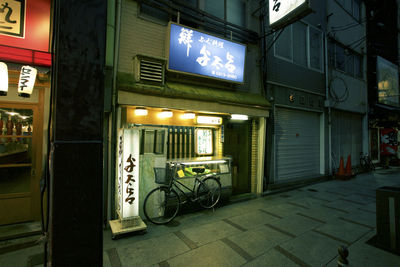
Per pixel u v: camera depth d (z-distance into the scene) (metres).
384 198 3.84
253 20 7.71
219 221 4.96
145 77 4.97
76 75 1.38
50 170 1.46
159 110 5.81
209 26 6.66
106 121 4.66
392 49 15.45
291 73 8.84
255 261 3.36
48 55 3.97
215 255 3.51
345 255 2.18
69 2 1.38
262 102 7.20
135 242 3.92
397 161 15.12
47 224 1.55
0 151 4.16
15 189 4.25
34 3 3.94
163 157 5.04
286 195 7.30
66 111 1.35
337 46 11.36
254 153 7.69
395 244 3.65
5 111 4.21
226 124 7.21
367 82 13.45
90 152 1.41
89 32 1.42
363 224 4.83
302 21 9.38
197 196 5.54
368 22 13.66
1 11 3.68
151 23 5.59
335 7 11.15
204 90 6.05
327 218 5.19
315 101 9.79
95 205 1.42
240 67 6.76
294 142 8.99
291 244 3.90
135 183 4.21
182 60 5.66
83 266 1.39
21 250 3.55
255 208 5.93
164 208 4.96
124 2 5.18
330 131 10.37
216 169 6.51
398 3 15.77
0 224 4.12
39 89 4.41
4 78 3.50
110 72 4.54
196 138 6.44
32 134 4.39
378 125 14.03
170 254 3.53
